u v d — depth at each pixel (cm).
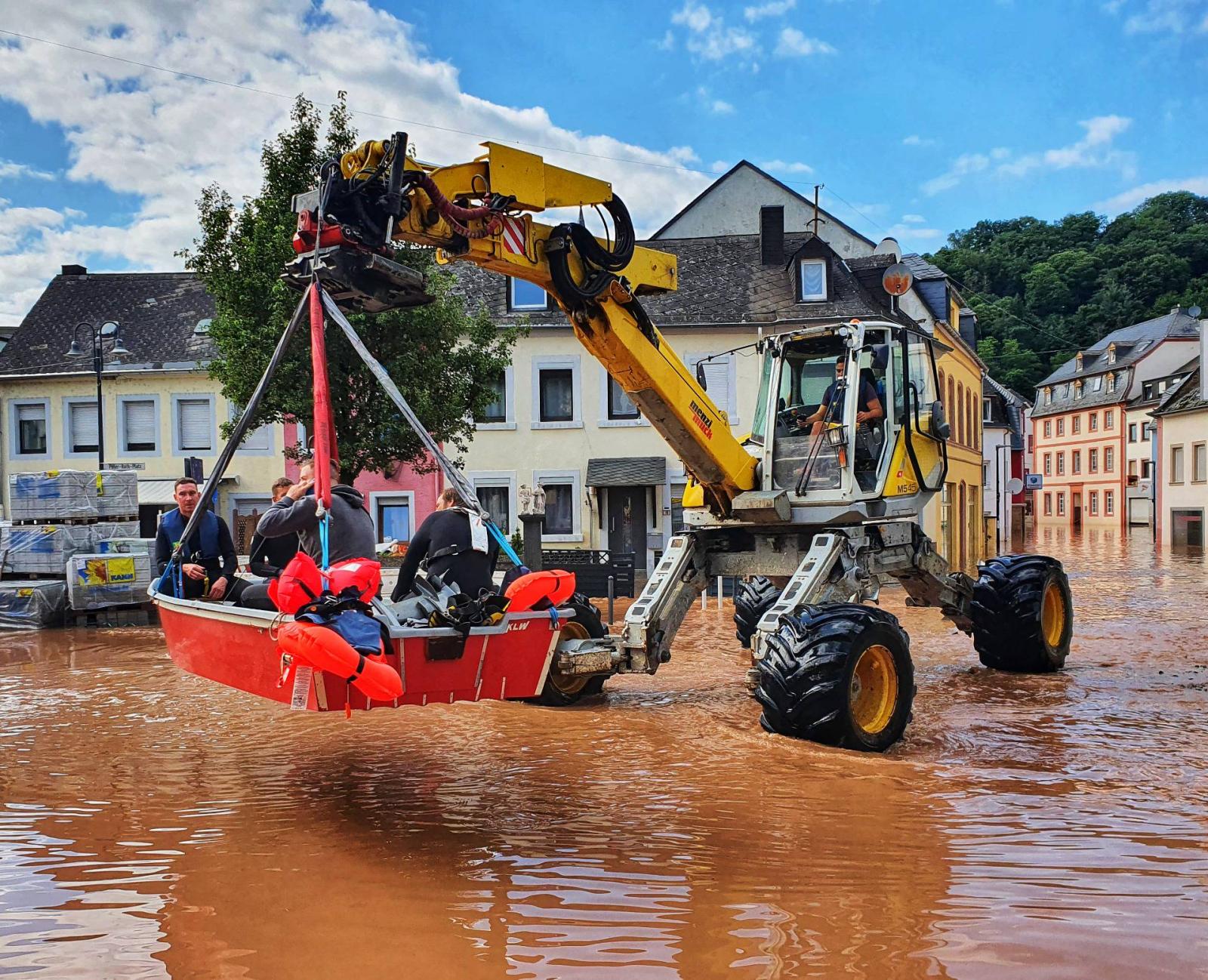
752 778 536
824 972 297
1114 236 8019
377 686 424
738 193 3344
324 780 543
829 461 785
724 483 804
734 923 335
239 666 502
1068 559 3488
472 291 2716
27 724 703
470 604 505
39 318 3081
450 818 467
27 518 1432
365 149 571
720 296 2670
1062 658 958
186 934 331
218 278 1720
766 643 663
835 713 602
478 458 2650
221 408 2806
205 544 757
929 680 906
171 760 592
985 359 7381
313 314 541
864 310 2567
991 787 517
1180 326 6800
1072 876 380
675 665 1017
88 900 363
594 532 2628
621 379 736
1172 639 1238
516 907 352
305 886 375
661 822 457
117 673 948
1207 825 446
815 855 405
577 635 778
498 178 631
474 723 702
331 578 461
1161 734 657
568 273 676
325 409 527
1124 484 6969
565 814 471
